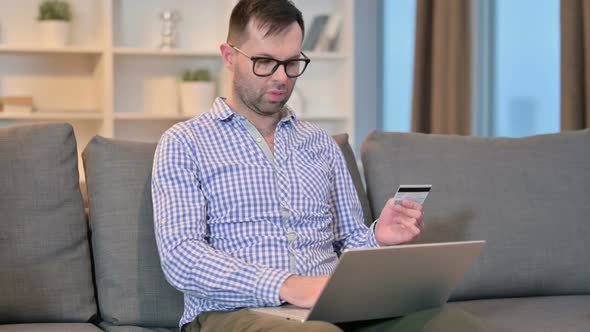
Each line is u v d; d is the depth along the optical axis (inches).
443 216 83.8
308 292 61.1
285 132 74.5
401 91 205.5
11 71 179.6
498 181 86.7
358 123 215.6
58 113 171.8
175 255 65.1
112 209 75.6
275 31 69.2
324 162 76.4
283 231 69.9
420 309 63.4
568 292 85.6
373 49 215.2
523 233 84.5
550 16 156.1
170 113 187.6
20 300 71.6
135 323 73.9
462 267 62.1
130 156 77.7
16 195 72.9
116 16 178.5
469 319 59.1
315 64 194.1
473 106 170.6
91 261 77.7
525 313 76.1
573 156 89.8
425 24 174.4
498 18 172.2
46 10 173.3
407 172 86.7
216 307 66.2
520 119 165.9
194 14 188.1
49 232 73.3
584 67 134.9
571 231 85.7
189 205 67.7
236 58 71.4
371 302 58.8
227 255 65.0
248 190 69.7
